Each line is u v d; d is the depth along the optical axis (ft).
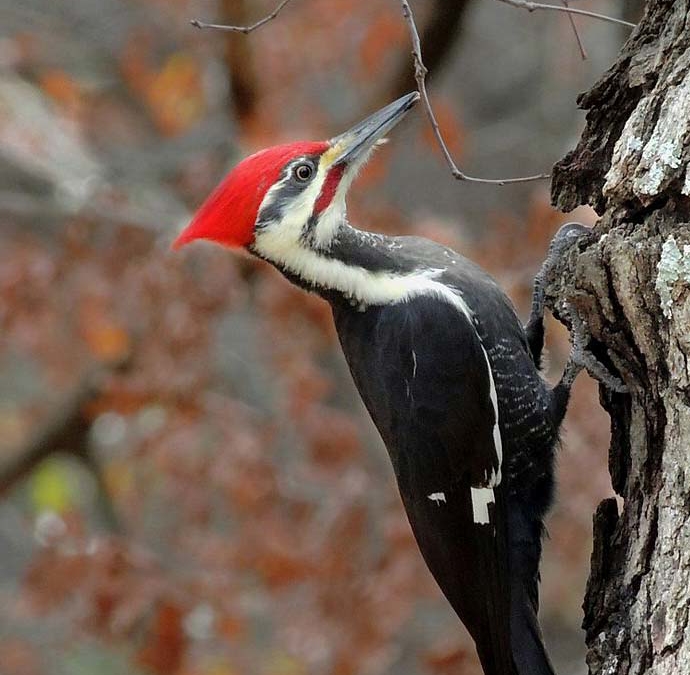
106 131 52.60
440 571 25.93
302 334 46.62
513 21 63.98
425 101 24.27
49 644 50.83
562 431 26.53
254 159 26.16
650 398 22.13
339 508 42.98
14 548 58.03
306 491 44.65
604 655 21.58
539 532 26.25
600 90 23.86
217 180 48.52
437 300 25.57
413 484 25.89
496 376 25.77
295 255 26.03
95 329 45.14
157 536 51.06
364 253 26.21
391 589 41.98
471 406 25.52
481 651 25.61
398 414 25.73
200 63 52.01
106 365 47.75
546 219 43.42
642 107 22.53
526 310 42.63
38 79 51.78
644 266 21.66
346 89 53.88
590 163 24.03
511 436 25.93
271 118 50.08
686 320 21.11
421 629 49.24
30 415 52.54
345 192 26.30
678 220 21.83
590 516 41.50
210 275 44.98
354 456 44.83
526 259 43.73
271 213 25.88
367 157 26.30
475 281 26.16
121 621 41.37
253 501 43.93
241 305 46.70
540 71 63.16
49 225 50.01
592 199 24.16
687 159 21.67
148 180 49.62
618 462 23.29
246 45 47.67
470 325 25.55
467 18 50.01
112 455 52.39
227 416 45.29
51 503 53.01
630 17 34.06
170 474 44.57
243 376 52.16
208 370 46.01
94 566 41.88
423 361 25.49
